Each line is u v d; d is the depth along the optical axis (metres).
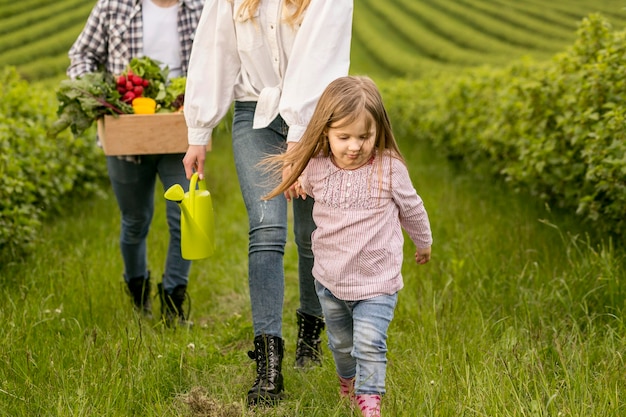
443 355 4.52
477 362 4.48
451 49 41.16
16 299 5.65
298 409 4.03
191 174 4.63
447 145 12.83
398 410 3.83
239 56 4.45
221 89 4.49
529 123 8.34
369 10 54.44
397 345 4.99
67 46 34.66
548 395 3.80
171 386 4.44
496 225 7.80
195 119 4.55
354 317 3.84
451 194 9.85
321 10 4.18
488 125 10.64
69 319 5.46
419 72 37.59
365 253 3.80
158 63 5.78
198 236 4.52
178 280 5.91
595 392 4.00
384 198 3.82
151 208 6.03
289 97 4.14
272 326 4.28
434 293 5.64
